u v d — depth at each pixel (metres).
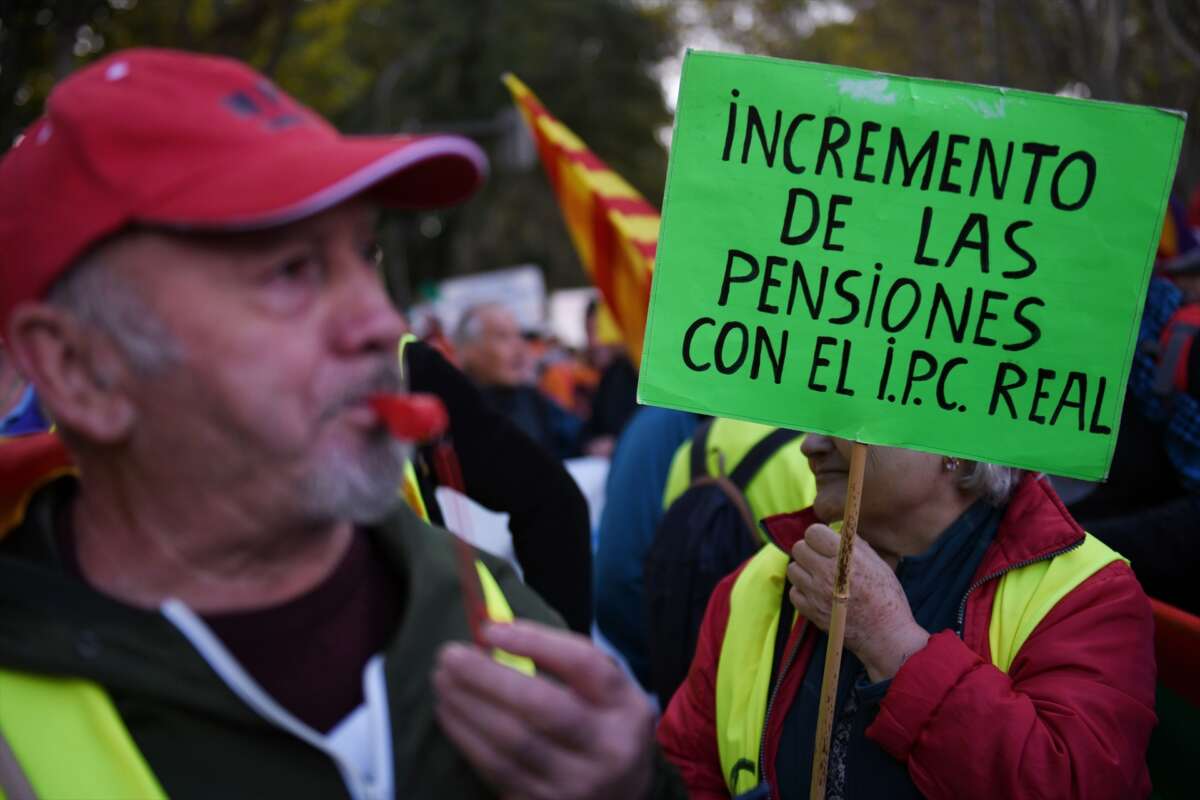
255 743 1.07
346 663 1.15
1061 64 8.88
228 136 1.03
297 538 1.12
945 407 1.77
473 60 31.14
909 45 12.57
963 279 1.76
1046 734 1.68
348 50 27.86
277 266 1.05
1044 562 1.88
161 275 1.03
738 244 1.79
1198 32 7.75
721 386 1.79
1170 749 2.58
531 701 1.03
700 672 2.13
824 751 1.74
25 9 6.93
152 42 8.40
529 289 12.20
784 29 14.81
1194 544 2.66
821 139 1.77
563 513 2.25
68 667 1.04
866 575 1.83
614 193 3.72
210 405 1.04
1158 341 3.05
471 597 1.17
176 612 1.06
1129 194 1.73
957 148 1.75
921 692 1.74
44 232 1.03
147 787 1.03
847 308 1.78
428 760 1.13
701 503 2.59
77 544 1.16
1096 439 1.76
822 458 1.99
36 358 1.08
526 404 6.14
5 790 1.04
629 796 1.07
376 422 1.10
